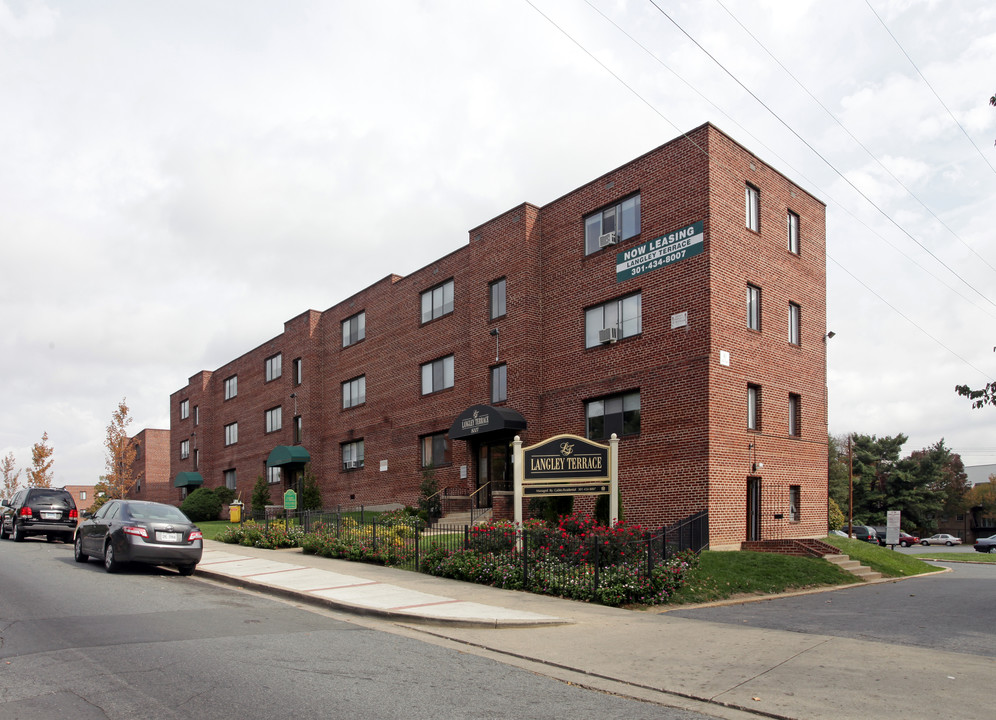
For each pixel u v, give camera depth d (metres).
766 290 22.89
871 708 7.02
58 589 13.54
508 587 14.95
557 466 16.55
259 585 14.93
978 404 13.05
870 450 70.69
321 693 7.20
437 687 7.61
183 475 55.12
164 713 6.46
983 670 8.32
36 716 6.27
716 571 16.42
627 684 8.07
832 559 19.41
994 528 77.88
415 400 32.12
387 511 29.73
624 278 23.09
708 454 20.00
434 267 31.58
